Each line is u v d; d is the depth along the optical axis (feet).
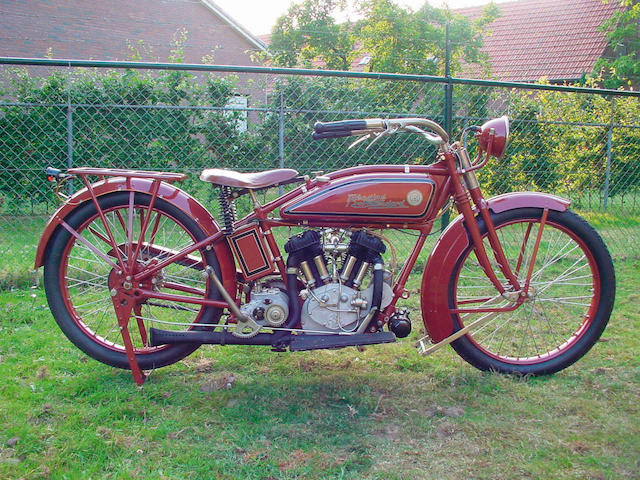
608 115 21.61
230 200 9.71
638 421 8.88
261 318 9.59
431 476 7.55
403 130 9.46
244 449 8.18
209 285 9.94
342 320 9.50
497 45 64.28
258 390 9.95
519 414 9.14
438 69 40.60
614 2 62.44
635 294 15.38
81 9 54.08
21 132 19.86
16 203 19.79
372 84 19.19
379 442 8.35
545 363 10.47
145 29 56.59
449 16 42.11
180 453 8.09
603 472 7.58
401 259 17.22
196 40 58.29
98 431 8.55
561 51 60.85
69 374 10.57
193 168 19.56
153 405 9.44
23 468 7.63
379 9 40.42
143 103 19.89
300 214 9.38
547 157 20.80
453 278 10.14
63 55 53.72
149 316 11.46
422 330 12.84
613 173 22.06
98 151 19.76
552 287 15.60
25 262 16.66
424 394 9.82
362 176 9.46
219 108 18.16
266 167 19.94
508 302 10.67
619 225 22.15
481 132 9.82
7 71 21.43
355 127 9.21
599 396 9.71
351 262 9.52
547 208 10.05
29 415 8.94
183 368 10.87
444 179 9.93
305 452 8.10
